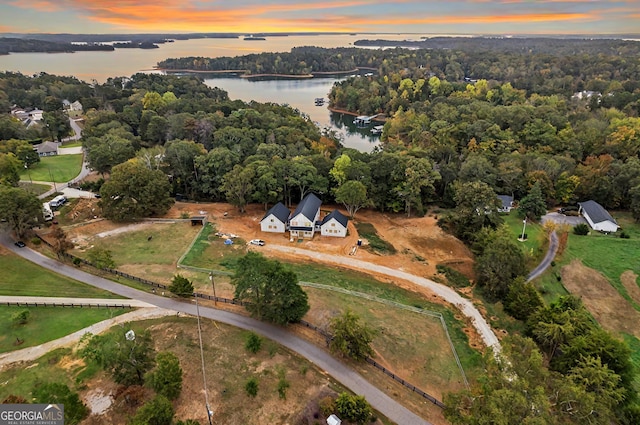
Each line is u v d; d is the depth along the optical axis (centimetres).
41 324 4391
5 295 4881
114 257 5912
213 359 3900
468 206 6862
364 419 3278
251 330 4372
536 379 3066
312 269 5844
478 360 4247
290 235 6869
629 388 3731
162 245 6350
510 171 8394
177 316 4569
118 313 4616
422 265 6156
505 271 5384
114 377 3525
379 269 5984
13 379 3631
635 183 7919
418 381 3931
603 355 3881
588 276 6003
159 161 8331
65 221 6969
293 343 4203
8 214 5891
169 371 3391
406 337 4525
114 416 3250
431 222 7538
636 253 6550
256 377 3697
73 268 5525
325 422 3256
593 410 2878
